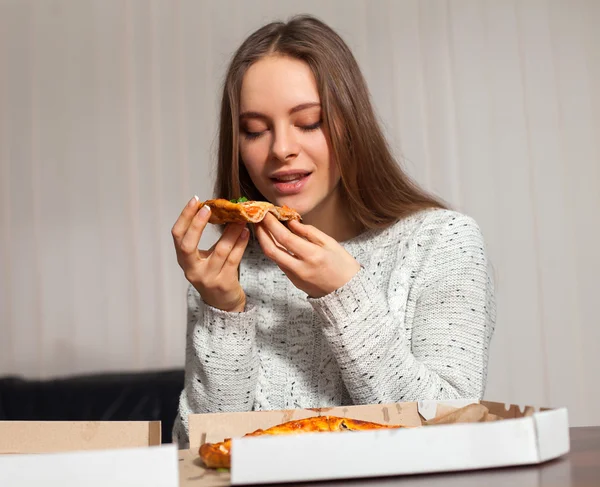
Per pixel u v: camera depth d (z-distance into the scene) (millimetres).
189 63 3129
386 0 3010
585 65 2955
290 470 622
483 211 2934
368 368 1138
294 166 1323
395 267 1400
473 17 2984
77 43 3174
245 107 1329
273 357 1420
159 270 3066
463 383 1225
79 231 3111
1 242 3139
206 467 773
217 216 1189
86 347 3068
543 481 611
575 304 2898
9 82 3180
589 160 2934
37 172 3148
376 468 635
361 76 1460
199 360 1294
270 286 1503
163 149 3109
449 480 627
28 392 2543
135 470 584
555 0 2967
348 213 1525
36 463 579
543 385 2875
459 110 2963
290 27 1394
